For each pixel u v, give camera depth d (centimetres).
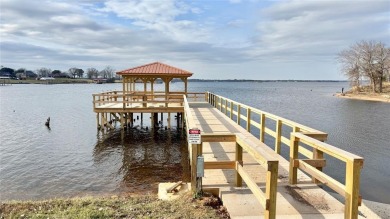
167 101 1741
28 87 9962
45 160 1263
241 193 507
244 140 476
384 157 1307
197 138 507
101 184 952
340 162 1159
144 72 1906
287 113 3041
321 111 3241
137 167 1148
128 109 1712
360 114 2959
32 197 849
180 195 539
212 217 436
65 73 17188
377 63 5681
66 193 877
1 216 462
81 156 1328
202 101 2420
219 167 529
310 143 465
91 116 2722
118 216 449
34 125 2209
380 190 880
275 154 741
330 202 468
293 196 488
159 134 1819
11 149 1466
